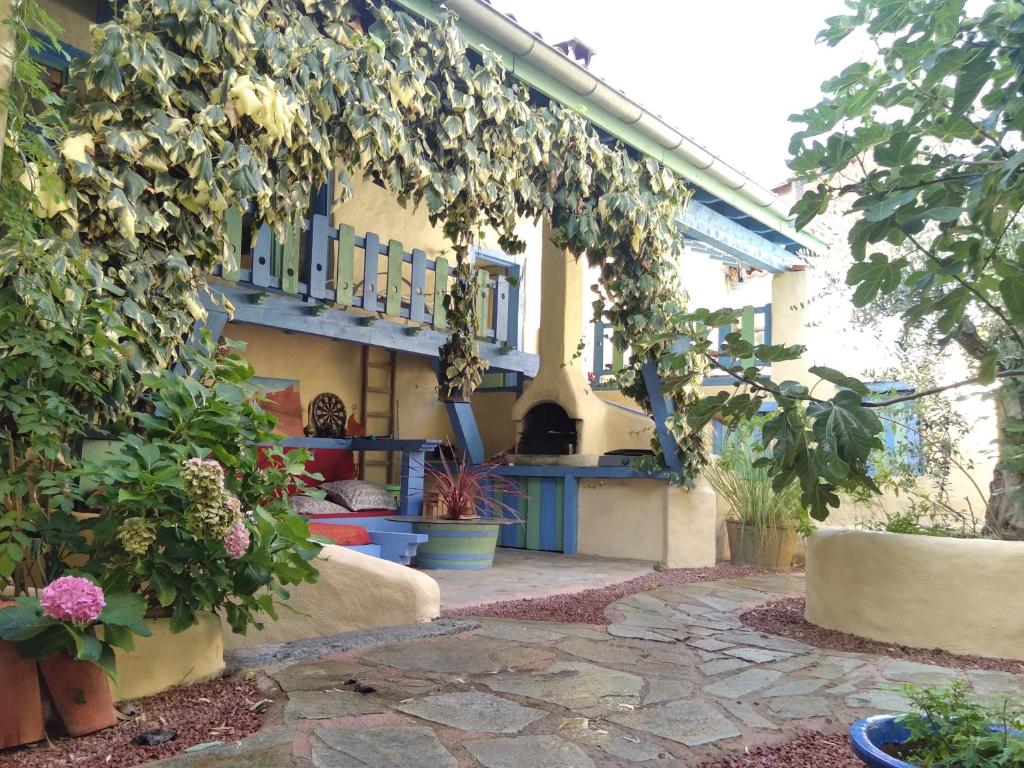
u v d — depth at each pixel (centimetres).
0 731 278
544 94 621
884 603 513
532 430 1007
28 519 318
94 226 351
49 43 525
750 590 704
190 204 377
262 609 367
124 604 298
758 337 1072
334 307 751
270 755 277
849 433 229
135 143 357
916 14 226
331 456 943
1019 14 203
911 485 645
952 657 479
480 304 955
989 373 230
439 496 830
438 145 525
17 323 310
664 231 727
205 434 349
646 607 600
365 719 318
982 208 201
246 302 677
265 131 401
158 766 267
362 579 481
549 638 473
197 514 308
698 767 288
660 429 810
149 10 376
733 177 803
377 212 988
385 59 473
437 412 1117
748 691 386
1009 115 216
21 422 302
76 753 281
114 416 354
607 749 300
